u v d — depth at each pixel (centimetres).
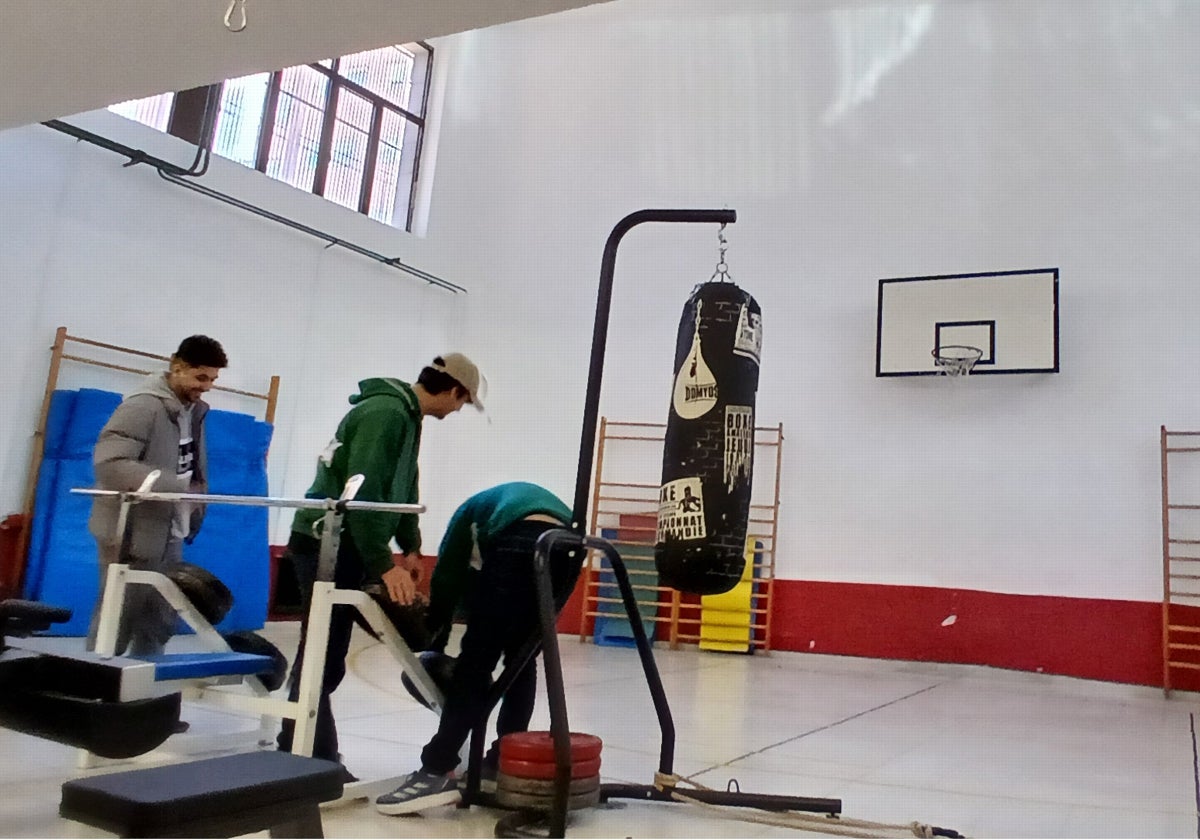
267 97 705
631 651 695
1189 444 620
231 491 613
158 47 315
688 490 243
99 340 569
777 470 729
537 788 216
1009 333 667
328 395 723
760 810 246
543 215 838
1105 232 662
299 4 283
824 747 352
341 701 396
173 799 110
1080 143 681
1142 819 261
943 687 583
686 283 780
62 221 552
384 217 812
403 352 792
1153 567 618
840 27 770
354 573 253
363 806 232
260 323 672
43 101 366
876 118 747
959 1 736
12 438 527
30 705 175
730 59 802
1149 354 639
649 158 812
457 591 255
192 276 625
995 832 241
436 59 857
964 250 702
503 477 804
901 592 683
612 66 841
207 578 287
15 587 519
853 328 726
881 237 729
